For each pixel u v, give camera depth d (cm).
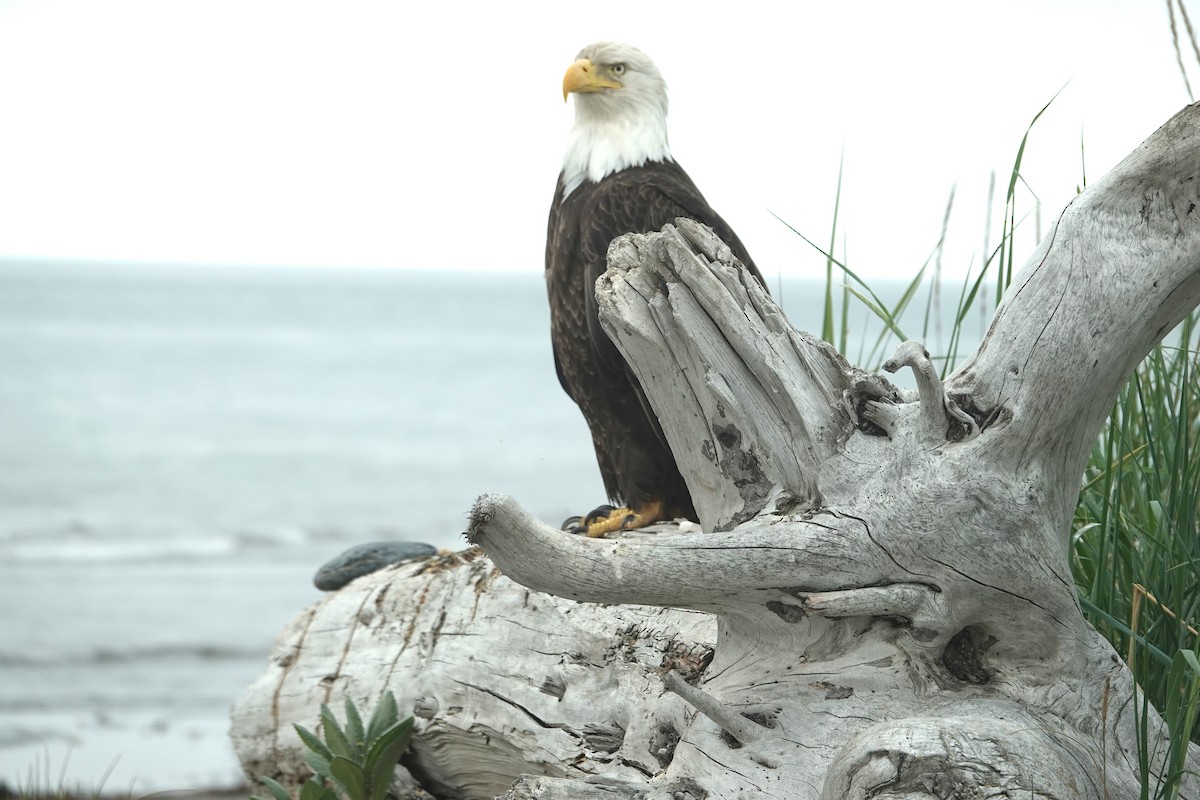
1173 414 522
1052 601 386
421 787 668
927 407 381
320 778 569
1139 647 481
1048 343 379
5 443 5816
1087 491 564
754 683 411
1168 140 375
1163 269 379
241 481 5019
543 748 573
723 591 378
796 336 405
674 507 842
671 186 860
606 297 431
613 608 576
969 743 332
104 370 9856
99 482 4866
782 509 399
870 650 397
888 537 376
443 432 6750
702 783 392
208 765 1577
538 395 8812
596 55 902
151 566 3391
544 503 4872
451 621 639
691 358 419
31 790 1166
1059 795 328
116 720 1852
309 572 3353
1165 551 480
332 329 17512
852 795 335
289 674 703
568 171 916
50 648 2377
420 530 4156
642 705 530
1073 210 391
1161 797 379
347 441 6294
